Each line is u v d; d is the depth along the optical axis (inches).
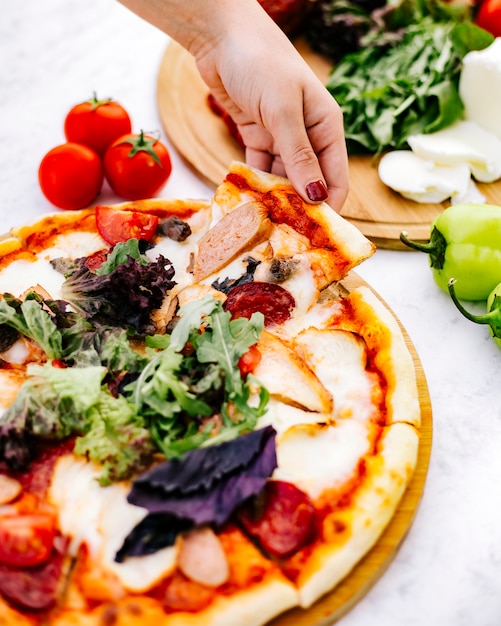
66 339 19.4
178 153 25.8
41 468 17.6
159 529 16.5
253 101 21.9
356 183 24.7
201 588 16.2
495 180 24.8
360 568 16.9
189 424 17.8
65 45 30.0
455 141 24.8
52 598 16.1
